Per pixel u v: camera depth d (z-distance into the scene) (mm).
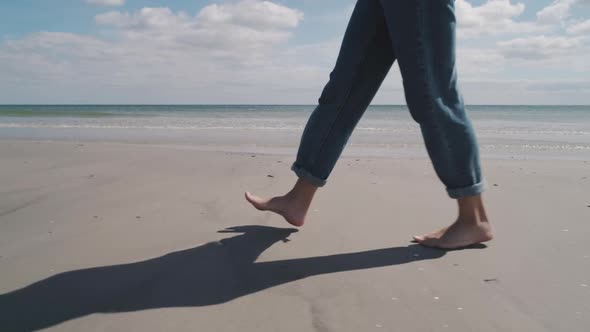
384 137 7164
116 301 1193
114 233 1780
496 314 1132
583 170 3574
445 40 1458
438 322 1093
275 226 1902
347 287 1298
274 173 3256
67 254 1540
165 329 1054
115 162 3768
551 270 1415
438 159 1562
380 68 1662
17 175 3080
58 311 1137
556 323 1083
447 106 1507
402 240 1729
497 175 3312
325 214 2104
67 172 3223
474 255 1562
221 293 1250
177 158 4043
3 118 13078
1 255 1527
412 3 1424
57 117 13914
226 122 11961
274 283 1322
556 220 1993
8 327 1059
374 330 1054
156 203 2289
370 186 2797
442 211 2160
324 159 1736
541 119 14289
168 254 1549
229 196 2461
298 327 1066
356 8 1638
